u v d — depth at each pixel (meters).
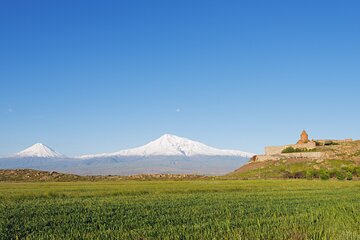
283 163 154.88
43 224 25.95
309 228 23.84
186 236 20.91
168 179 127.31
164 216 29.48
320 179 114.62
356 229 23.48
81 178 128.50
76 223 26.36
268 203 40.56
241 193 56.66
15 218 28.36
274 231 22.92
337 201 43.34
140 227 24.72
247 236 21.56
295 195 53.56
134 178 132.00
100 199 45.22
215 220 27.25
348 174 112.06
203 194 54.25
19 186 74.69
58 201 42.44
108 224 25.94
